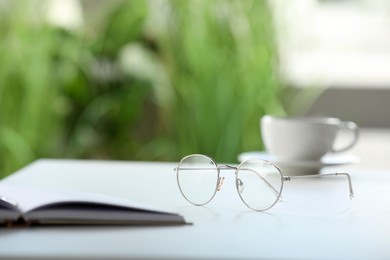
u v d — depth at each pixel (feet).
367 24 9.77
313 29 9.32
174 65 8.26
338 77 9.53
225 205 3.11
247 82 7.89
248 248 2.20
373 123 9.43
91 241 2.25
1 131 8.16
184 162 3.13
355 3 9.77
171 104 8.49
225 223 2.65
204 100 7.95
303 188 3.70
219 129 7.93
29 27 8.40
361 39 9.78
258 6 7.88
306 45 8.87
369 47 9.78
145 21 9.14
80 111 9.33
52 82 8.61
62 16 9.45
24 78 8.30
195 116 8.01
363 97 9.39
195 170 3.12
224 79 7.91
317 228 2.58
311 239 2.37
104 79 9.30
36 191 2.87
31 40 8.38
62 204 2.59
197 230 2.49
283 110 8.37
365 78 9.52
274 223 2.67
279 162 4.17
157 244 2.23
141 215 2.57
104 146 9.32
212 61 7.91
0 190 2.97
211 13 7.89
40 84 8.29
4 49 8.32
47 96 8.48
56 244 2.20
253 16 7.88
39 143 8.40
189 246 2.21
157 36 9.25
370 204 3.20
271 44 7.95
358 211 2.99
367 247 2.25
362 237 2.42
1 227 2.46
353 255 2.13
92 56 9.24
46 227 2.48
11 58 8.34
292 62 9.19
